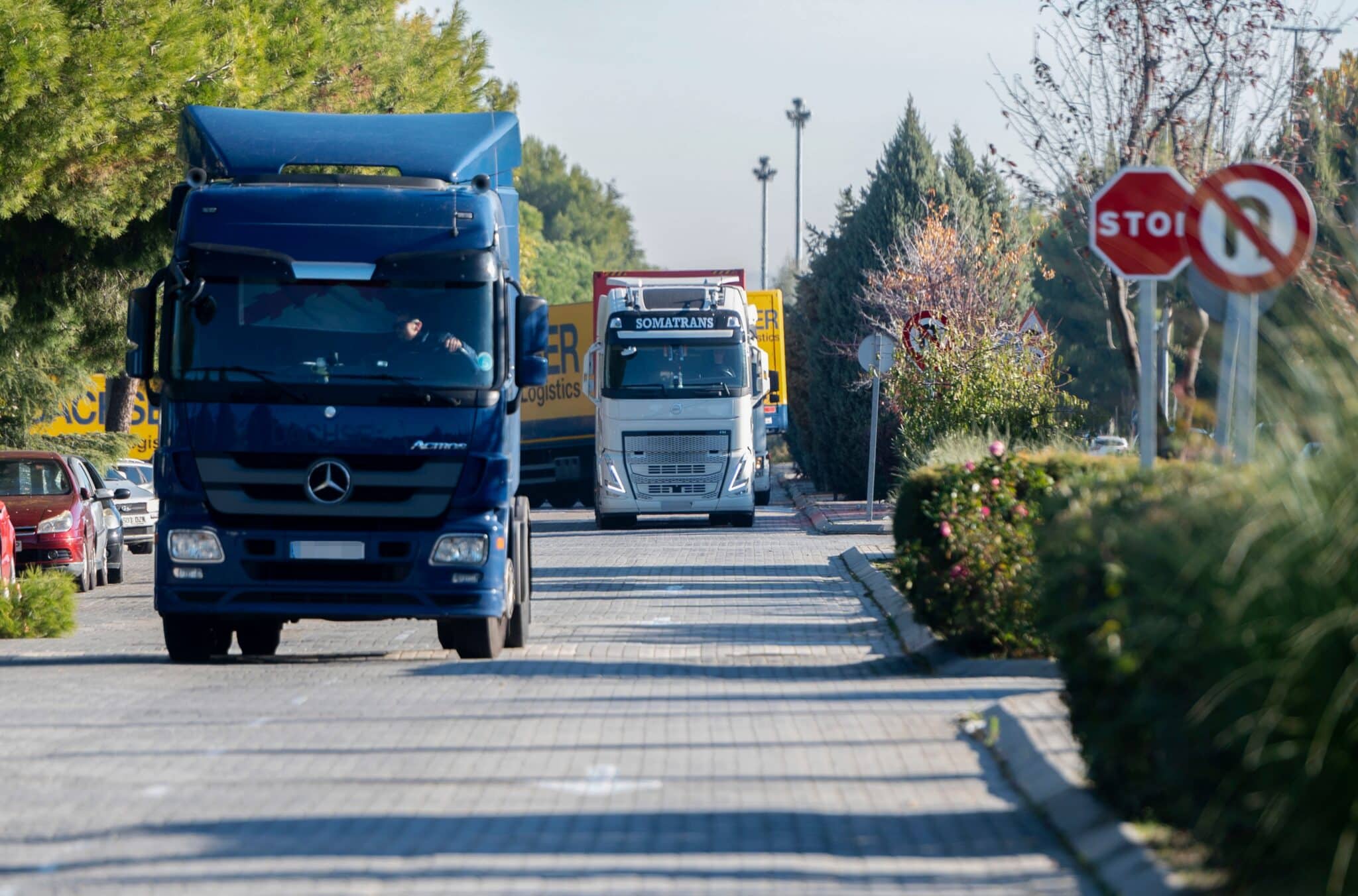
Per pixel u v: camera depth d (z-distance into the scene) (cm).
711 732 2348
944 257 10350
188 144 3641
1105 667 1638
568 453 10912
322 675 3039
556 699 2691
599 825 1764
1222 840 1398
